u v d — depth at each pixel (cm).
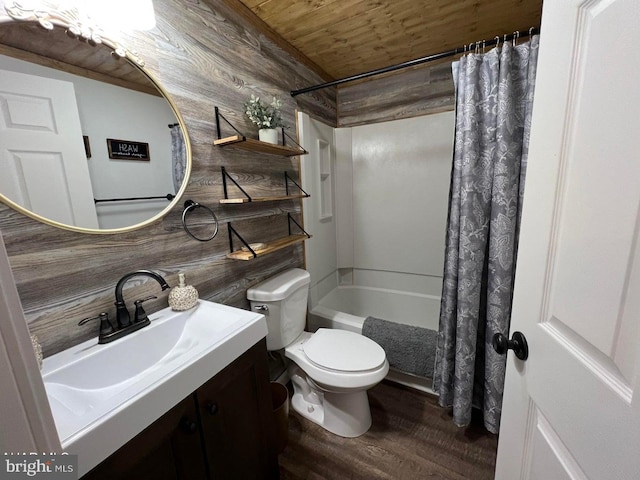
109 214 98
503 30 178
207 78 132
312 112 223
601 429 45
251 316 110
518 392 71
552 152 57
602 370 45
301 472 135
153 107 110
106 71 96
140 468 69
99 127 95
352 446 148
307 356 149
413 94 235
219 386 91
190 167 123
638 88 38
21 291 80
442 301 155
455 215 144
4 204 76
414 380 186
